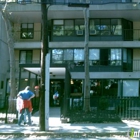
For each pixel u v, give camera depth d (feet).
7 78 85.71
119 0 66.33
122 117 50.24
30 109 42.78
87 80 62.28
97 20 90.94
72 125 42.63
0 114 56.13
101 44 86.63
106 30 90.33
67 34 90.89
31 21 94.53
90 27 90.74
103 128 39.88
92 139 33.99
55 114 58.34
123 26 90.58
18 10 84.53
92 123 44.78
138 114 50.62
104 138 34.58
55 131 37.37
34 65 55.36
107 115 52.11
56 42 87.51
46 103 38.32
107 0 56.08
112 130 38.09
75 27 91.09
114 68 86.79
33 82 78.69
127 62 89.10
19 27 91.25
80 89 86.63
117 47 86.69
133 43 86.17
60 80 88.89
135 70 89.71
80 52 87.86
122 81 85.81
